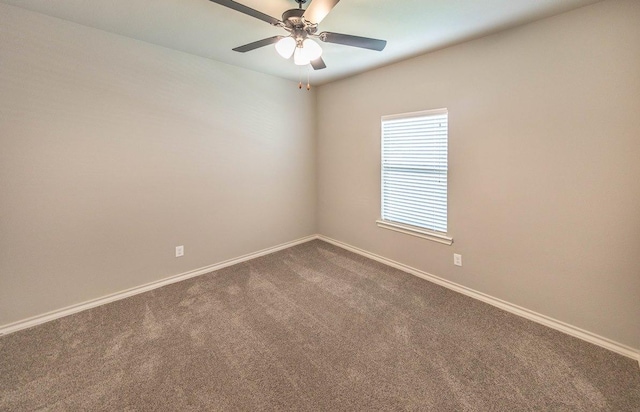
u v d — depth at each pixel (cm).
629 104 176
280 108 379
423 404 153
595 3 183
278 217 395
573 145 199
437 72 271
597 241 195
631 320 185
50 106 220
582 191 198
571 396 156
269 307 251
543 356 188
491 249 249
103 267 255
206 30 235
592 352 191
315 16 157
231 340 206
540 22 207
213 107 314
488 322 227
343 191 397
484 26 218
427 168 295
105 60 241
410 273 321
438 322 227
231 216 344
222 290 283
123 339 207
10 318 215
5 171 207
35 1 195
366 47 199
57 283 233
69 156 231
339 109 386
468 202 261
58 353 192
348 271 328
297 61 193
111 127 250
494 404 152
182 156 296
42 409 150
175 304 256
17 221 213
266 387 164
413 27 220
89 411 149
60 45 220
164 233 291
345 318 234
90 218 245
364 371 176
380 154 340
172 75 281
